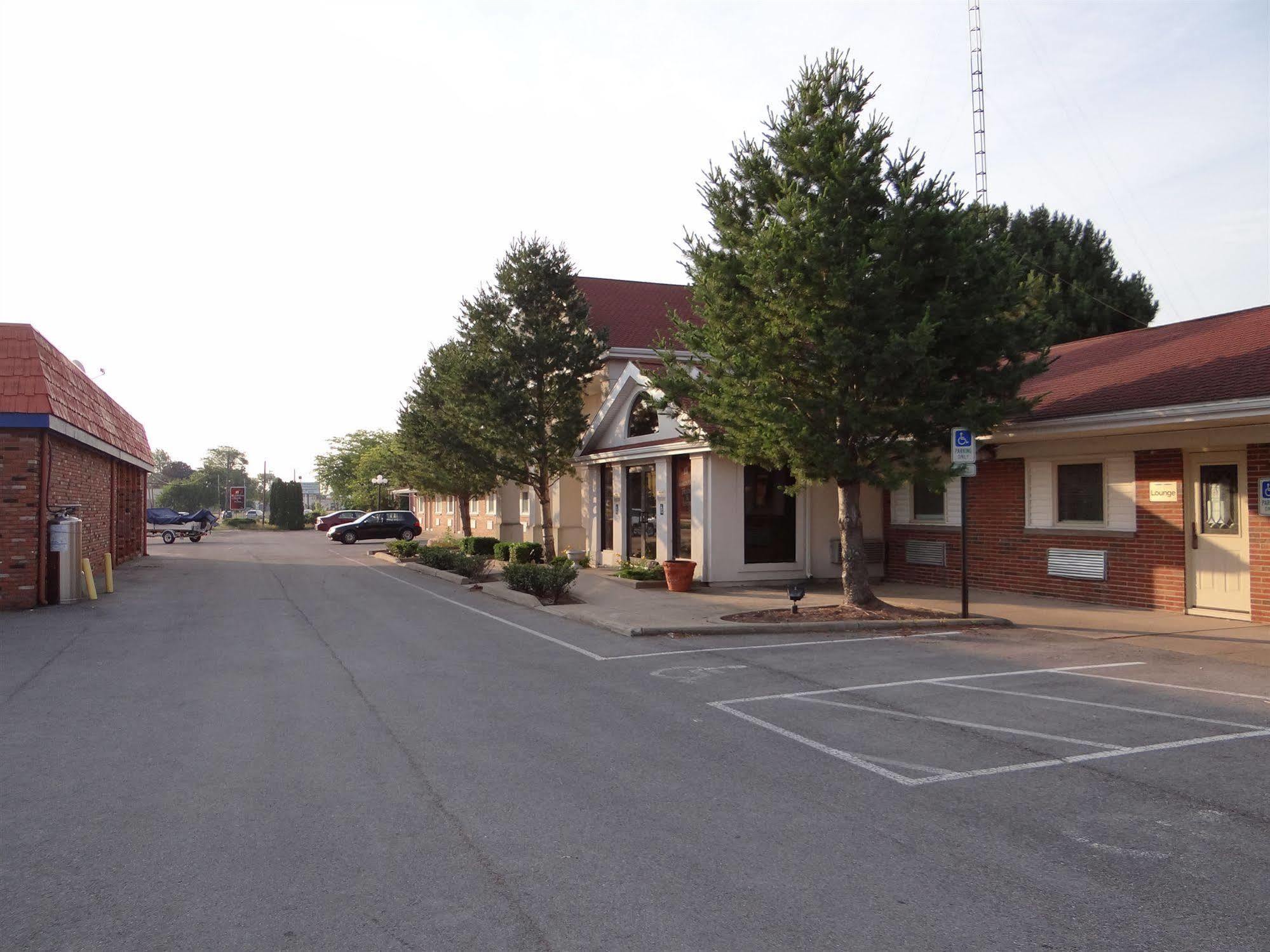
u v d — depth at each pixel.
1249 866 4.72
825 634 12.62
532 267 23.61
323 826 5.28
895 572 19.14
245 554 34.19
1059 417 13.79
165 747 6.95
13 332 16.44
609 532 23.88
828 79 12.95
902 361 11.84
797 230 12.27
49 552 16.69
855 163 12.09
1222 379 12.48
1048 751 6.81
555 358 23.61
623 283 30.75
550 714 8.02
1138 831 5.21
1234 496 13.05
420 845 5.00
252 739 7.19
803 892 4.41
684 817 5.45
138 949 3.87
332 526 54.88
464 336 24.69
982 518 17.06
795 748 6.93
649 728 7.50
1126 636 12.02
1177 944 3.89
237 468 143.00
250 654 11.18
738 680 9.48
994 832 5.20
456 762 6.54
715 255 13.39
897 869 4.68
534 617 14.70
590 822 5.36
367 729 7.48
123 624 13.97
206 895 4.39
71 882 4.54
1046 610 14.36
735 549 18.41
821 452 12.45
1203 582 13.42
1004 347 12.73
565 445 23.53
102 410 22.19
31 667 10.30
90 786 6.02
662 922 4.10
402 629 13.40
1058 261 31.86
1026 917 4.14
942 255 12.43
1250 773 6.27
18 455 16.17
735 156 13.59
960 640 12.05
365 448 71.50
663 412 17.44
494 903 4.29
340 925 4.07
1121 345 17.53
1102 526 14.88
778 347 12.57
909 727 7.54
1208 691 8.84
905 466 13.09
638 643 11.91
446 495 30.97
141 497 32.66
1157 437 13.78
